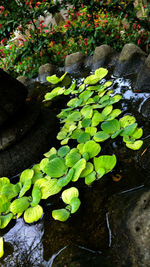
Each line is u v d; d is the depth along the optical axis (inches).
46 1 69.8
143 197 22.7
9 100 35.8
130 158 31.2
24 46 76.4
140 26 65.7
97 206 26.5
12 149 37.4
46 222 27.6
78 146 36.9
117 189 27.4
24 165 37.8
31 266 23.1
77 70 63.2
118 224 22.6
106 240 22.3
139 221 20.7
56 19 120.6
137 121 37.0
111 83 50.1
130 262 19.1
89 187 29.7
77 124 44.9
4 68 82.2
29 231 27.4
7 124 37.9
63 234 24.9
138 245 19.5
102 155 34.3
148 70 41.6
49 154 37.6
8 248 26.1
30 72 79.0
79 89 53.1
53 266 21.6
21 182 34.3
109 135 36.5
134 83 46.5
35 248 24.9
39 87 64.4
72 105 49.3
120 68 51.8
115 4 63.9
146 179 26.8
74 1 66.6
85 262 20.4
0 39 74.9
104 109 42.8
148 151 29.7
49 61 80.1
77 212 26.9
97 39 73.5
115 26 75.3
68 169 33.8
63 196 29.1
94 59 59.6
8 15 71.7
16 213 30.5
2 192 33.0
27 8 68.2
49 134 41.5
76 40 77.0
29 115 40.4
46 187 31.4
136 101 41.6
